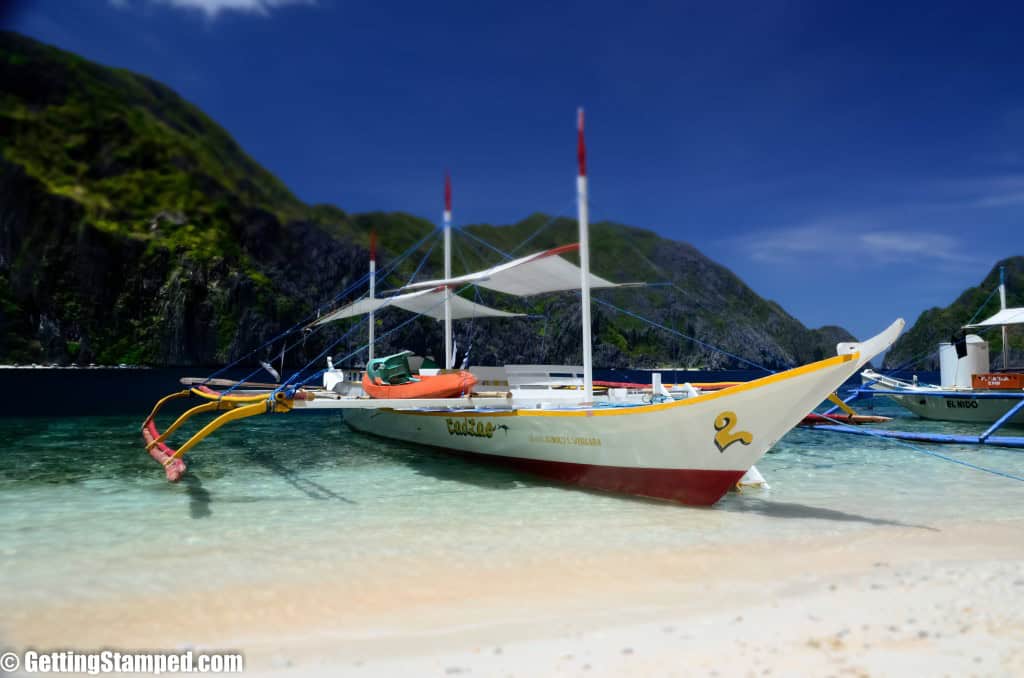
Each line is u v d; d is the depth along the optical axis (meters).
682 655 3.69
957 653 3.60
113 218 127.38
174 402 36.62
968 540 7.16
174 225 133.88
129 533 7.43
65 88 130.62
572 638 4.15
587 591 5.38
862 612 4.49
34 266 116.00
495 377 15.34
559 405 11.92
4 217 113.88
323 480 11.16
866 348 7.56
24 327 113.88
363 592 5.39
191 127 157.62
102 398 40.53
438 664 3.69
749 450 8.38
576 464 10.44
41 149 122.25
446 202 19.80
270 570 6.02
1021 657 3.51
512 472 11.91
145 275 126.44
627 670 3.47
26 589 5.44
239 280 134.88
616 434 9.63
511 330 103.88
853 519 8.25
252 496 9.73
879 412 28.45
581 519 8.20
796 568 6.03
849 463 13.62
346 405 11.20
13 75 123.00
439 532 7.53
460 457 13.53
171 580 5.71
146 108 148.25
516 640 4.17
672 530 7.63
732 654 3.68
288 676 3.56
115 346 122.06
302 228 156.00
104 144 133.62
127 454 14.28
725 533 7.48
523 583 5.63
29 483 10.70
